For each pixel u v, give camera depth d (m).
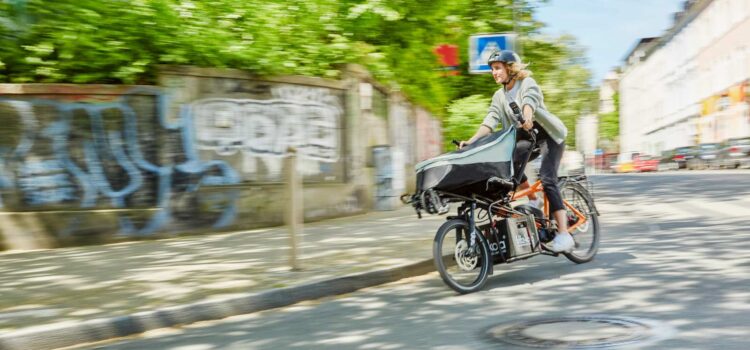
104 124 10.41
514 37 11.75
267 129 11.81
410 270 7.63
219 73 11.23
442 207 6.49
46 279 7.48
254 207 11.63
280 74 11.95
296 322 5.82
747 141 39.59
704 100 59.50
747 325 4.87
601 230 10.47
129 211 10.51
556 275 7.14
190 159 10.98
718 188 18.70
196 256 8.76
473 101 17.33
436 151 20.77
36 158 10.09
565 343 4.68
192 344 5.29
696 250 8.12
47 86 10.09
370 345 4.97
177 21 10.98
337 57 13.04
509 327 5.22
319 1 12.84
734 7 51.62
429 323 5.52
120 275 7.56
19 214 9.92
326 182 12.80
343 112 13.20
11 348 5.18
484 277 6.70
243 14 11.91
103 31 10.51
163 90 10.73
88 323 5.50
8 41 10.36
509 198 7.06
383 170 14.45
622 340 4.66
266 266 7.82
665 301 5.72
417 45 15.62
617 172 59.34
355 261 7.93
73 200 10.26
